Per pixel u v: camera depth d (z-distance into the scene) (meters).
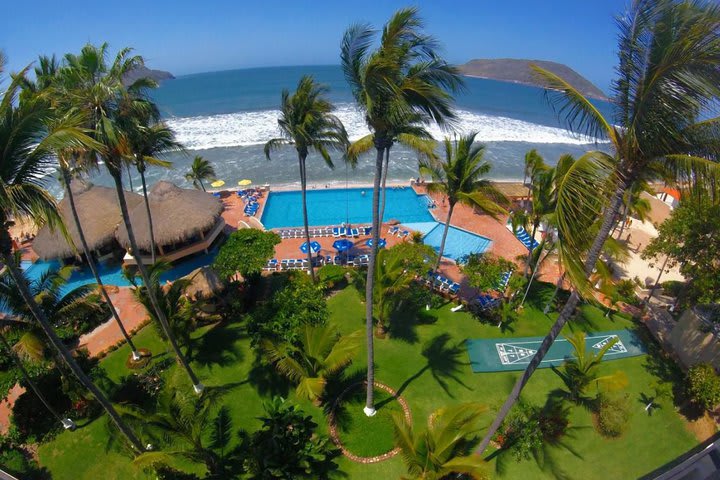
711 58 5.98
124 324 20.36
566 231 7.23
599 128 8.10
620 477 13.10
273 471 11.78
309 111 18.25
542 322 20.31
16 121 7.73
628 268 25.81
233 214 34.50
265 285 23.27
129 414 11.56
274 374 16.66
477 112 101.00
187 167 50.19
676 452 13.99
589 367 15.34
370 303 12.52
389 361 17.47
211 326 19.69
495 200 19.31
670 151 7.14
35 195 8.05
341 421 14.58
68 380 14.59
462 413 10.69
